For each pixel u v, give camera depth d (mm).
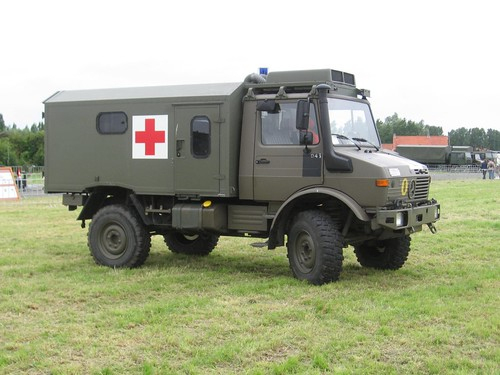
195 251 10766
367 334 6055
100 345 5730
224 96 8680
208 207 8992
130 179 9406
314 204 8836
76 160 9812
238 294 7727
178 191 9070
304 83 8633
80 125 9750
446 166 61562
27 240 12414
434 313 6727
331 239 8086
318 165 8328
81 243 12062
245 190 8805
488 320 6441
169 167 9117
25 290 7926
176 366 5230
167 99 9070
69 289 8008
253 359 5398
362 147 8727
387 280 8586
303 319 6602
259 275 8992
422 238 12344
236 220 9086
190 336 5934
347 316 6602
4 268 9406
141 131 9289
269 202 8836
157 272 9164
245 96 8844
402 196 8320
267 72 9508
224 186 8742
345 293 7668
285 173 8539
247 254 10930
